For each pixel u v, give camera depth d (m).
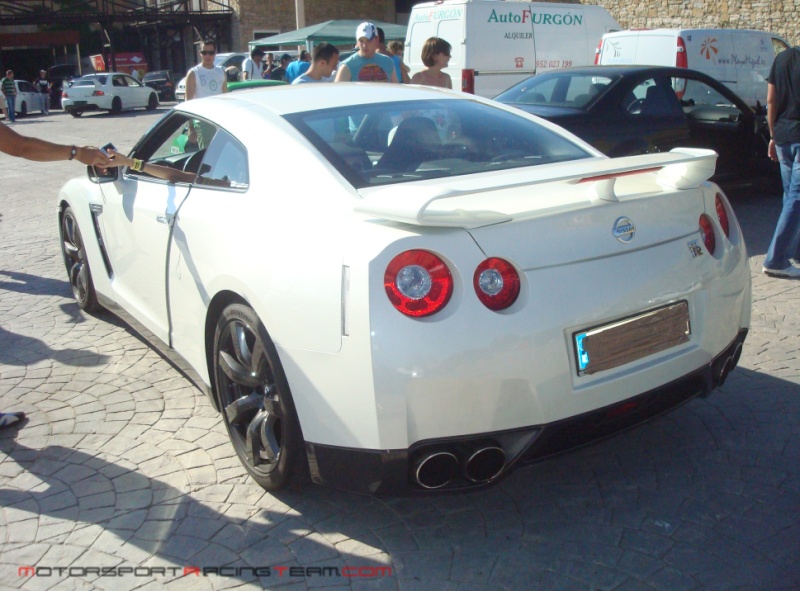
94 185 4.56
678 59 10.21
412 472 2.44
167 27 40.25
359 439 2.43
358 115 3.28
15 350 4.66
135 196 3.93
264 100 3.47
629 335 2.60
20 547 2.75
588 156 3.38
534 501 2.96
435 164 3.04
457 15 11.90
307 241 2.60
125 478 3.19
